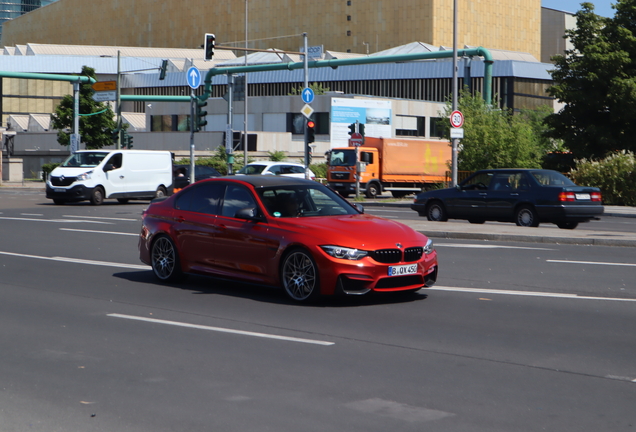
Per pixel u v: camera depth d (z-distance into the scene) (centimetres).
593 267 1309
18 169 6031
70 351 714
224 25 12244
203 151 6297
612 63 3809
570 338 773
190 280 1162
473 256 1460
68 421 515
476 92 3891
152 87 10144
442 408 542
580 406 547
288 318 872
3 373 638
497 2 10819
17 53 11100
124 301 983
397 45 10488
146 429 498
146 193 3259
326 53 9081
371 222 994
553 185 2106
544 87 7875
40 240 1725
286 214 1018
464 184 2277
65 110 5969
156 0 13088
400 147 4578
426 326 830
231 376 627
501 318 877
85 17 14200
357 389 589
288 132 6562
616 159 3581
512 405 549
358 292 923
